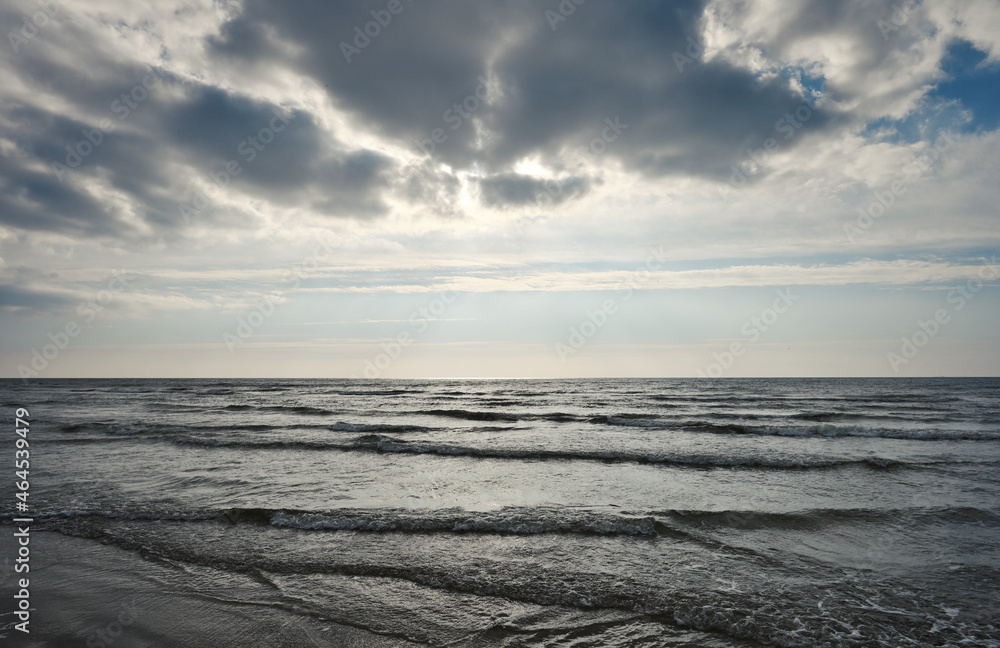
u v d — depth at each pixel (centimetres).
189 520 866
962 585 607
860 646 476
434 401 4147
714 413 2922
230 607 553
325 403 3875
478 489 1088
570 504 963
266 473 1248
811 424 2344
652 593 584
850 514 884
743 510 912
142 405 3541
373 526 829
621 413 2961
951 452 1562
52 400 4072
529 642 482
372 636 492
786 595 580
